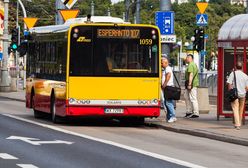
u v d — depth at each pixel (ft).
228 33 95.76
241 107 86.99
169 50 111.34
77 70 90.07
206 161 58.54
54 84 96.73
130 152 63.62
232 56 98.12
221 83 98.17
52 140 73.10
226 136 76.38
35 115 109.81
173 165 55.11
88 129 88.69
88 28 90.48
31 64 112.78
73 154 61.21
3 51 203.00
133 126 95.91
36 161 55.88
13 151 62.59
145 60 92.12
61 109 92.53
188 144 72.54
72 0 130.82
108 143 71.15
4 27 203.82
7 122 97.35
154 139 77.10
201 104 114.83
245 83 86.12
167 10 111.55
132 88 91.50
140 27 91.97
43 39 104.06
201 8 140.36
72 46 89.97
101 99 90.53
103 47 90.89
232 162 58.39
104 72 90.74
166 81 94.48
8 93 193.36
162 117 106.22
